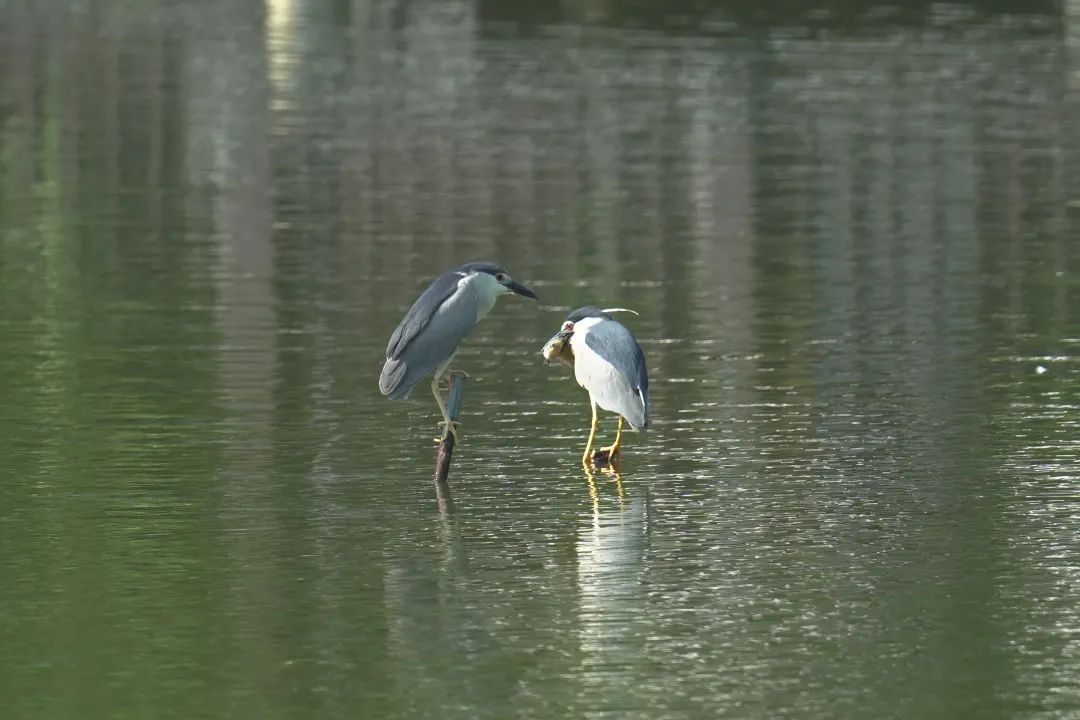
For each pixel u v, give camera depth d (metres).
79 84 37.16
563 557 11.63
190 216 25.31
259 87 36.88
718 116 33.91
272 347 18.06
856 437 14.73
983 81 38.16
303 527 12.32
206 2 50.16
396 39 43.66
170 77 38.12
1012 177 28.66
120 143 31.05
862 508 12.70
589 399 16.12
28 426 15.05
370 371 17.12
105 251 23.02
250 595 10.91
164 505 12.84
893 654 9.88
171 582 11.14
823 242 23.98
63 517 12.53
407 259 22.62
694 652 9.93
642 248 23.48
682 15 47.34
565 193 27.14
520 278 21.62
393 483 13.46
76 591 10.98
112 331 18.75
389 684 9.50
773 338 18.62
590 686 9.46
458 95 35.91
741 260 22.78
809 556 11.62
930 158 30.19
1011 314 19.78
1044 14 48.00
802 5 49.00
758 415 15.52
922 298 20.67
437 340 13.56
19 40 43.09
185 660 9.85
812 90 36.84
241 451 14.33
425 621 10.44
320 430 15.02
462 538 12.06
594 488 13.33
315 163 29.34
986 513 12.55
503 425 15.23
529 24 46.03
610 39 43.50
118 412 15.55
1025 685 9.42
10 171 28.64
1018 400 15.95
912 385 16.58
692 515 12.59
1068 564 11.39
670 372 17.17
